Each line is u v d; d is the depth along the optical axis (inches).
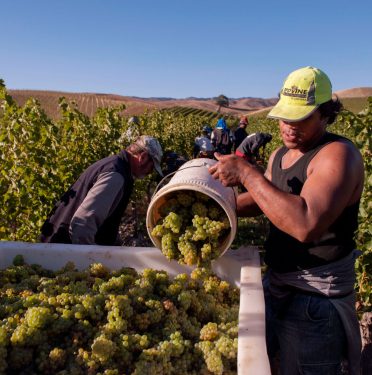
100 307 92.4
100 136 366.3
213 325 94.5
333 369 101.6
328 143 96.5
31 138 232.2
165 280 109.7
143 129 502.3
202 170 113.7
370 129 210.2
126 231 372.2
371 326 184.2
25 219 241.0
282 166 108.2
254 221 375.6
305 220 85.9
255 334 81.4
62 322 87.2
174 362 86.4
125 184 158.1
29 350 82.3
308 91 93.1
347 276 101.1
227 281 120.0
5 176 229.0
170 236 110.7
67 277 111.4
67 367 81.7
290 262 103.5
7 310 93.1
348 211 97.3
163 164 276.4
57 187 242.8
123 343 84.8
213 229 105.2
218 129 621.9
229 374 85.4
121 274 114.9
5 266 126.0
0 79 225.6
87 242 148.6
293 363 104.9
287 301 104.8
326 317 99.0
